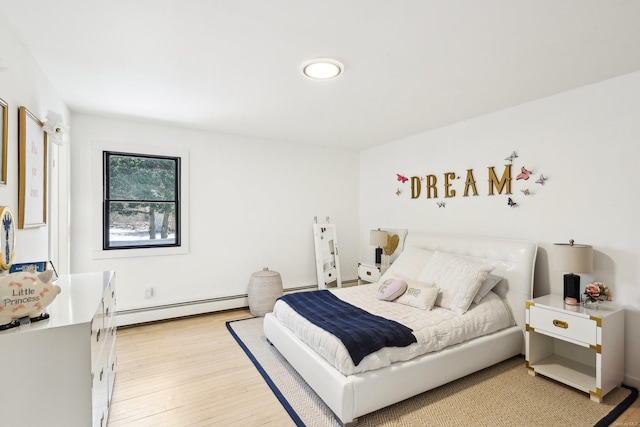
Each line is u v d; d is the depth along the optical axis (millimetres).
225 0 1511
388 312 2715
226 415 2059
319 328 2348
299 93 2764
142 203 3738
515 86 2607
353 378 1951
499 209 3232
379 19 1673
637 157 2328
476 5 1549
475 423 1966
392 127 3877
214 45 1955
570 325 2301
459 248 3400
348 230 5242
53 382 1305
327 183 5016
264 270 4277
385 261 4352
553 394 2283
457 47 1975
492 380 2486
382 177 4832
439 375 2285
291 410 2105
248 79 2463
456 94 2785
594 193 2549
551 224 2826
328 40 1893
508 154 3146
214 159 4102
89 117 3391
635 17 1646
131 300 3623
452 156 3723
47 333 1286
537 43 1925
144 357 2873
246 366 2723
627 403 2156
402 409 2115
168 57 2115
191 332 3479
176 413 2072
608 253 2473
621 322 2318
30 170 1963
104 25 1733
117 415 2043
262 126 3846
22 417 1271
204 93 2766
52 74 2365
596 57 2109
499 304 2857
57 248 3002
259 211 4438
